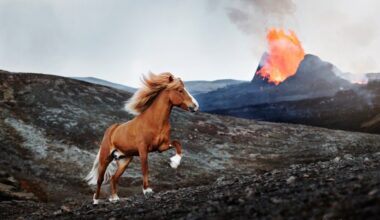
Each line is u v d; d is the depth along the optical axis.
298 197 7.15
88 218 9.92
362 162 11.42
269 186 9.28
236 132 54.12
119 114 48.75
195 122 55.03
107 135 13.42
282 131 56.72
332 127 94.81
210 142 49.12
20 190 27.41
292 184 9.02
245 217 6.50
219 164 42.56
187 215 7.49
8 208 19.58
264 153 47.78
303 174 10.41
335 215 5.53
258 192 8.48
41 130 41.41
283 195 7.72
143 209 9.62
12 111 44.09
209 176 38.62
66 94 50.19
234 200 8.03
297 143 52.31
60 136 40.94
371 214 5.19
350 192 6.68
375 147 52.16
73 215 11.20
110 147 13.24
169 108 12.53
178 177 37.25
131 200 12.12
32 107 45.66
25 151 37.19
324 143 52.19
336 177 9.02
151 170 37.66
